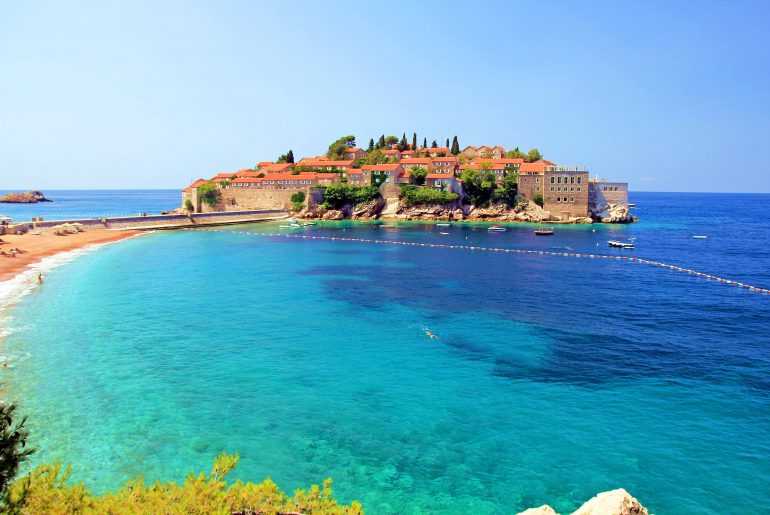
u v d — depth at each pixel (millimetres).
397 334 52500
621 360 45375
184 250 114375
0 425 13781
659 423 33844
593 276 86500
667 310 63312
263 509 16453
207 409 35125
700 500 26047
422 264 98250
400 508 25344
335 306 64062
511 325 56125
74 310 60344
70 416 33531
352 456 29781
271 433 32156
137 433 31688
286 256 107250
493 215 189000
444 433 32438
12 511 13711
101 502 15500
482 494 26484
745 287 77938
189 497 15820
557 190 184750
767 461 29422
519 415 34875
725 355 46781
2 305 62031
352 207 197875
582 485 27234
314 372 42062
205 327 54250
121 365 42781
